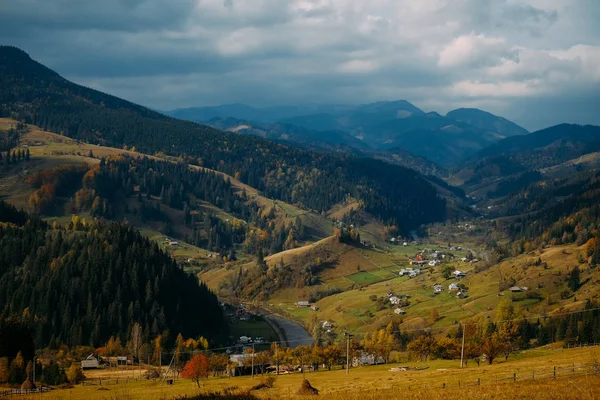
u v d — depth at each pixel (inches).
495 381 3686.0
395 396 3388.3
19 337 6604.3
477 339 6545.3
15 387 5462.6
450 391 3430.1
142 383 5841.5
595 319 6781.5
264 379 5027.1
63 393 4948.3
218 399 3789.4
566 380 3412.9
